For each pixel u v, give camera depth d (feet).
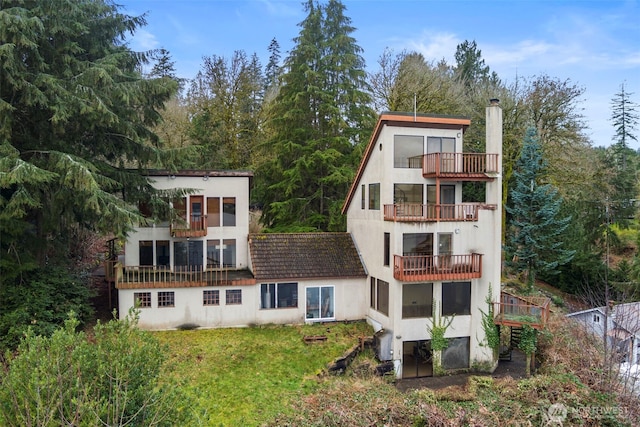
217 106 126.21
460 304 66.69
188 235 72.74
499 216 65.62
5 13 49.65
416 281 62.75
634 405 53.83
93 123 59.93
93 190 52.85
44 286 59.47
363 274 73.36
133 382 27.84
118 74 61.16
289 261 73.20
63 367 25.71
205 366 57.00
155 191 68.95
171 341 62.75
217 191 77.10
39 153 58.29
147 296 66.18
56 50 59.11
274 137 103.50
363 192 75.61
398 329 63.82
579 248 109.50
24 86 53.78
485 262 65.82
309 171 97.25
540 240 94.22
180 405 30.81
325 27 102.01
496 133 65.82
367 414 47.11
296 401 50.21
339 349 63.67
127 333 29.73
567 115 102.73
